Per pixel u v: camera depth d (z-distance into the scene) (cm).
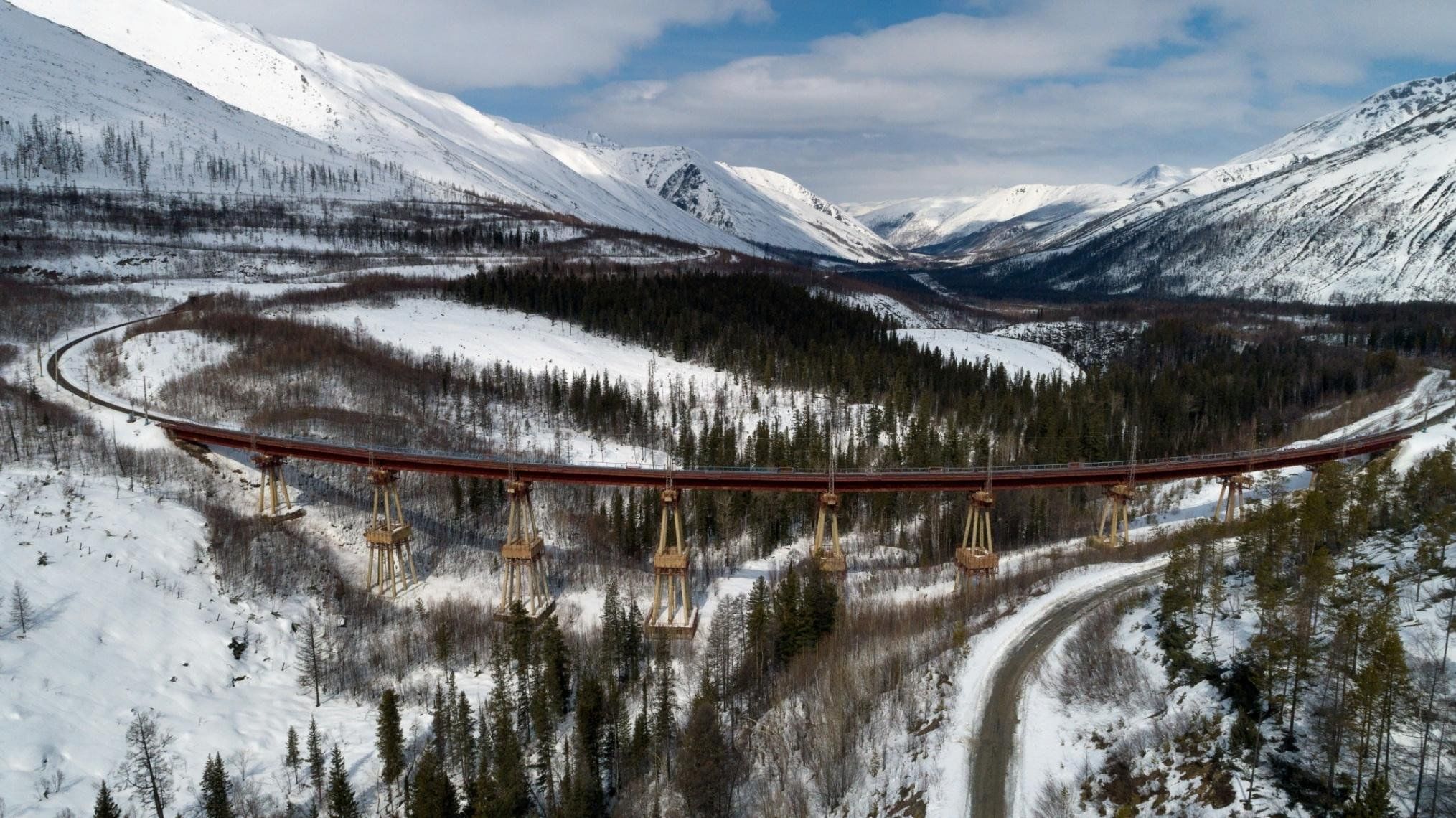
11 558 8188
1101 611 7994
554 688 7888
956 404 16825
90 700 7219
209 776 6438
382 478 10225
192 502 10375
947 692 6962
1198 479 13575
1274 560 7381
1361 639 5288
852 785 6397
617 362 19112
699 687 8206
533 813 6931
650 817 6694
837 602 9025
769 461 13750
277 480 11156
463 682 8669
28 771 6444
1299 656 5325
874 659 7794
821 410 16938
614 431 15525
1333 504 7838
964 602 8962
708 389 18000
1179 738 5700
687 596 9850
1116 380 18375
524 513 10288
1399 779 4728
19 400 11612
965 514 12100
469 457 10219
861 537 12444
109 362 14088
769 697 7938
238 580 9381
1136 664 6800
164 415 12231
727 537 12450
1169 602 7006
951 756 6147
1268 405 17800
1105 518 10994
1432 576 6450
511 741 6938
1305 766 5038
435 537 11581
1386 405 16988
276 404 13162
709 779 6512
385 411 14012
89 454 10669
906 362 18700
